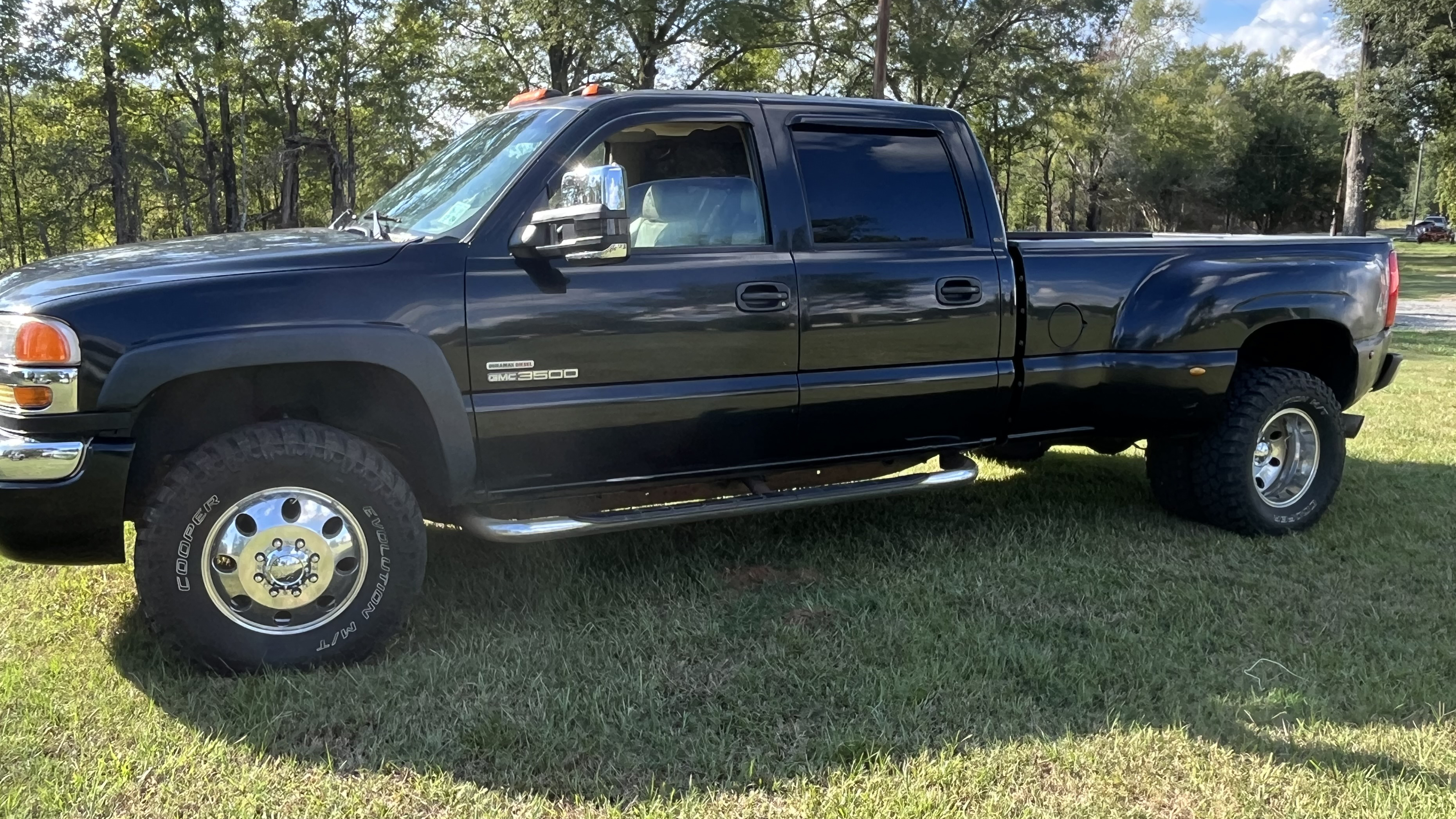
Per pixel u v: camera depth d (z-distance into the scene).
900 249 3.96
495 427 3.29
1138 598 3.83
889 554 4.32
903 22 28.75
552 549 4.29
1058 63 31.45
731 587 3.90
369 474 3.11
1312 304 4.58
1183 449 4.72
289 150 34.03
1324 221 67.62
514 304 3.26
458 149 4.05
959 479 4.18
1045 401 4.29
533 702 2.91
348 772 2.56
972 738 2.74
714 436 3.68
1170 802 2.46
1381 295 4.88
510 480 3.41
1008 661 3.21
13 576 3.93
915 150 4.09
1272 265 4.59
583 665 3.16
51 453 2.78
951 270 4.01
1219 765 2.62
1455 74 31.70
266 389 3.23
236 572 3.00
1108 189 55.25
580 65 29.39
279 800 2.43
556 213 3.18
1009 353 4.17
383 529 3.14
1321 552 4.41
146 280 2.92
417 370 3.12
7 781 2.47
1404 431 6.90
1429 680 3.10
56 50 27.56
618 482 3.60
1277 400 4.55
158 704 2.87
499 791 2.49
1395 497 5.23
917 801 2.43
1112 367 4.36
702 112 3.68
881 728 2.78
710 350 3.58
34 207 38.41
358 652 3.15
